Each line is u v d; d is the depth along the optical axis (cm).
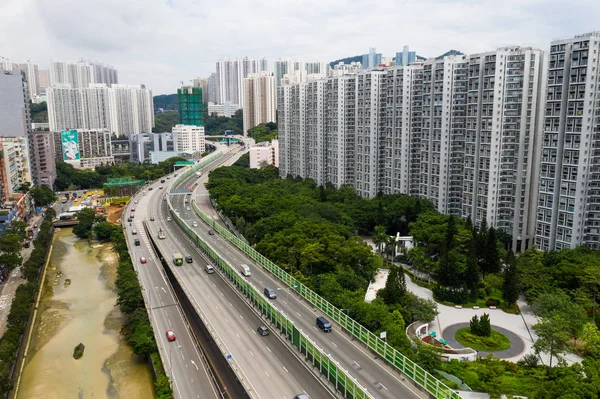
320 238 18975
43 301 19700
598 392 9925
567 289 15762
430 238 19400
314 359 11275
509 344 13588
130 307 16712
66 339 16562
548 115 18712
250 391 10525
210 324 14000
